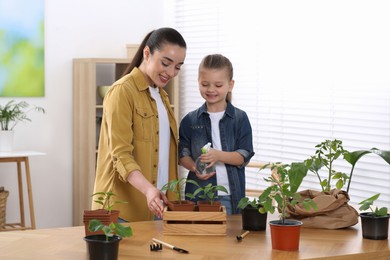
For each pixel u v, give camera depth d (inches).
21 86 217.0
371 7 169.0
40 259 84.2
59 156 224.7
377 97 168.4
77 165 223.3
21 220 210.4
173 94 224.8
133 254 86.6
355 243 94.4
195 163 120.3
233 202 123.1
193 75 227.1
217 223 98.7
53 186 224.5
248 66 206.8
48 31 221.0
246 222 102.6
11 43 214.7
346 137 177.3
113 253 80.9
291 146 194.1
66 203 227.0
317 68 184.7
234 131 125.7
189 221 99.3
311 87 186.7
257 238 97.0
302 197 108.0
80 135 221.6
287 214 105.8
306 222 104.7
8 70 214.7
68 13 223.9
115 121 111.0
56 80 223.0
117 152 109.5
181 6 230.1
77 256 85.8
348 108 176.2
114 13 231.3
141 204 114.6
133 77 115.1
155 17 237.9
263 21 201.2
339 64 178.2
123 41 233.1
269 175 201.0
